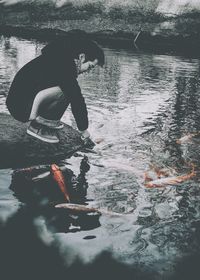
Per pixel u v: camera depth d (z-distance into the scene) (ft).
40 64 14.64
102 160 14.25
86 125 15.39
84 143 15.64
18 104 14.79
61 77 14.51
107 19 52.34
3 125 15.88
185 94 24.56
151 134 17.26
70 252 8.74
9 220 9.89
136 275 8.09
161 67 33.45
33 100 14.73
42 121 15.01
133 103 22.16
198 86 26.81
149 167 13.74
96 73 30.07
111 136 16.85
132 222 10.11
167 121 19.17
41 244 8.97
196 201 11.41
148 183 12.39
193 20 48.98
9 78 25.96
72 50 14.47
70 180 12.44
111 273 8.09
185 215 10.59
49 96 14.64
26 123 16.35
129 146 15.72
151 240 9.34
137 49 44.47
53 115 15.07
